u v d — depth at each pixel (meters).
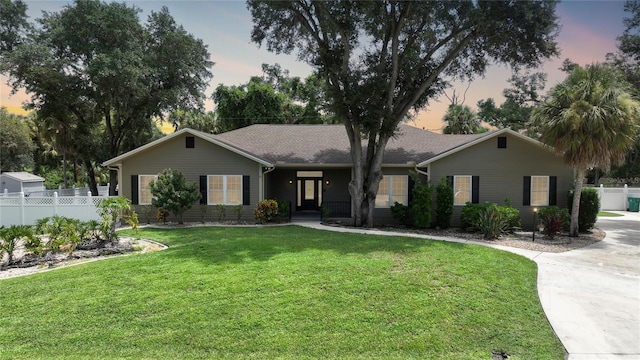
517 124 31.34
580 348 4.57
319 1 12.60
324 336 4.64
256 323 4.91
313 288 6.07
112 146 24.75
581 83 11.45
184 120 35.84
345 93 13.54
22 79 20.48
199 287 6.11
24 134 35.69
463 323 5.05
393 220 15.77
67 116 23.66
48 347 4.40
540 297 6.26
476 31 13.58
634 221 17.17
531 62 14.52
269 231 12.26
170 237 11.14
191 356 4.22
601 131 10.91
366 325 4.91
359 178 14.41
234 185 15.26
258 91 33.53
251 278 6.54
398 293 5.93
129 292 5.95
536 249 10.11
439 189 13.98
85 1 20.84
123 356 4.23
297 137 18.97
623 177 31.77
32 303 5.58
